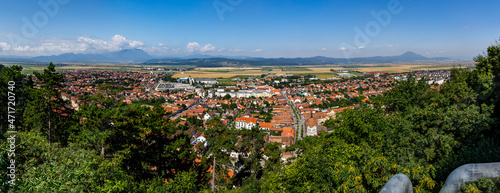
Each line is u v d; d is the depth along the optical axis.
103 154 32.97
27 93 47.28
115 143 33.78
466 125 19.77
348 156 19.19
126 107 36.00
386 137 22.28
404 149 19.86
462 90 24.36
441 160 18.22
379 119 24.91
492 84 22.88
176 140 37.62
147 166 34.78
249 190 35.34
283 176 22.94
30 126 42.25
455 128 20.55
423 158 19.33
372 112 25.89
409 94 31.62
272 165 43.56
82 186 16.72
